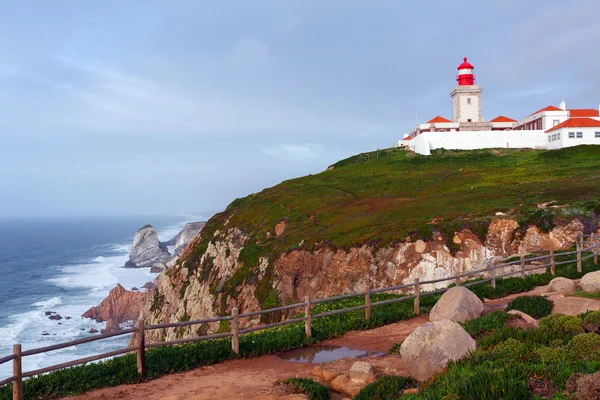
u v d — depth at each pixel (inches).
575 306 593.6
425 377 386.0
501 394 288.2
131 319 2659.9
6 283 3885.3
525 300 628.1
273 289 1862.7
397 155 3858.3
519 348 370.0
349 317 681.0
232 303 1983.3
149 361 482.0
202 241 2721.5
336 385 420.2
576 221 1546.5
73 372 453.4
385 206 2309.3
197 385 443.2
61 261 5516.7
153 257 5078.7
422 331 407.5
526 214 1680.6
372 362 466.9
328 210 2426.2
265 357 537.3
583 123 3280.0
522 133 3639.3
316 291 1802.4
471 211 1854.1
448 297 603.5
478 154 3464.6
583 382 269.4
